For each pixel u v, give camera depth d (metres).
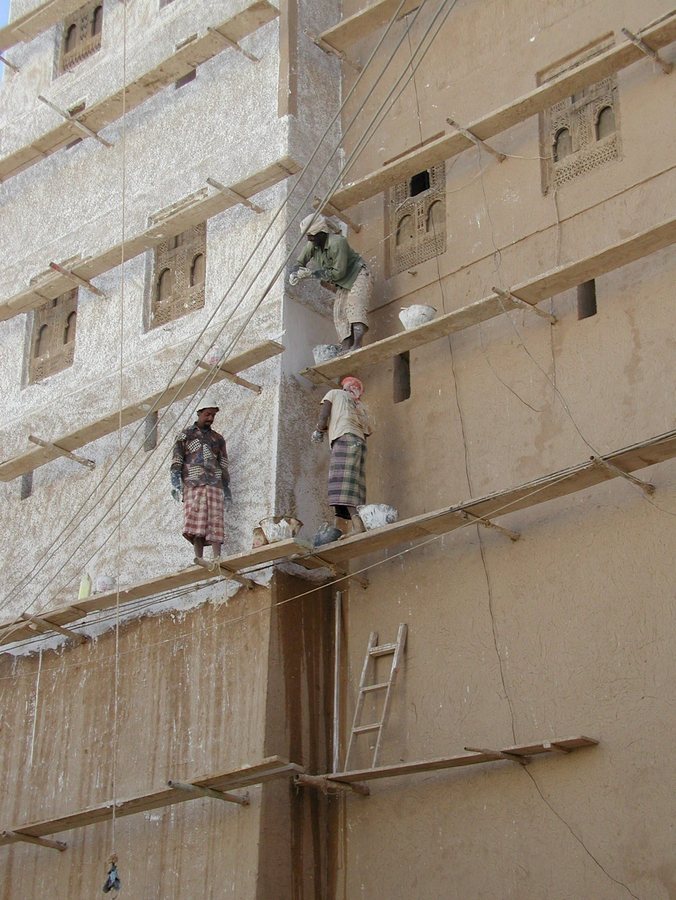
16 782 14.12
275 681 12.59
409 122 14.53
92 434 14.70
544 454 12.28
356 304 13.74
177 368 14.61
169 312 15.21
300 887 12.15
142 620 13.80
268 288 13.24
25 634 14.39
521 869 11.17
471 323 12.75
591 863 10.80
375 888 12.03
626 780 10.81
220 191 14.21
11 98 18.14
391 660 12.68
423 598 12.65
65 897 13.18
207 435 13.55
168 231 14.75
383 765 12.31
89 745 13.67
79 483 15.15
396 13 13.33
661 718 10.78
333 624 13.19
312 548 12.66
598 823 10.86
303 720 12.68
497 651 11.95
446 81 14.38
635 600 11.24
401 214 14.39
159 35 16.69
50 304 16.62
